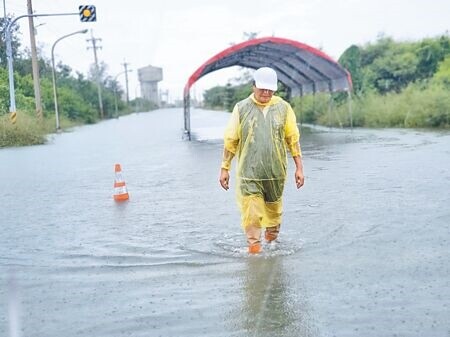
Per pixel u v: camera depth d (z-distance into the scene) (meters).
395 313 4.25
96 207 9.38
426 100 25.09
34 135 27.50
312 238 6.53
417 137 19.81
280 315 4.31
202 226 7.46
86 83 76.81
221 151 19.09
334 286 4.89
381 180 10.48
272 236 6.43
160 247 6.48
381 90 33.75
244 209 6.10
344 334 3.93
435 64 33.09
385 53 36.69
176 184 11.61
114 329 4.21
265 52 28.47
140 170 14.50
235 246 6.34
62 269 5.80
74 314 4.55
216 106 104.00
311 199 8.94
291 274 5.27
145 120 63.38
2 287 5.29
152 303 4.70
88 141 28.55
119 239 7.00
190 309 4.53
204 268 5.59
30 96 45.56
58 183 12.74
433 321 4.08
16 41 45.03
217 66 30.81
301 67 29.28
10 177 14.30
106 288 5.14
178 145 22.89
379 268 5.33
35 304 4.82
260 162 6.00
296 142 6.23
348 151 16.23
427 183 9.88
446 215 7.37
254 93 6.05
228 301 4.66
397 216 7.45
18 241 7.11
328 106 32.91
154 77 143.88
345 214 7.71
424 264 5.39
